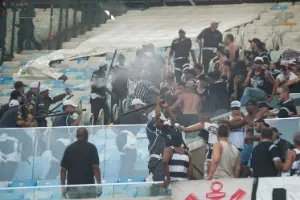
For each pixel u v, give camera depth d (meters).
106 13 80.06
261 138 41.38
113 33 76.69
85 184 42.75
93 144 44.19
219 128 41.09
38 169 46.56
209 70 61.19
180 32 61.31
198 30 74.62
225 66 53.66
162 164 44.09
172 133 42.59
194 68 54.53
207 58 61.22
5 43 74.62
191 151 44.00
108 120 54.72
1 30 72.62
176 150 41.91
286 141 42.19
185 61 61.06
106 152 46.03
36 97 51.66
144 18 79.88
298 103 50.88
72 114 52.59
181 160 41.75
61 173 43.81
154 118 45.22
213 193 40.34
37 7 81.25
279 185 39.91
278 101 50.88
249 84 51.91
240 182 40.19
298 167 40.84
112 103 55.94
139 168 45.78
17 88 52.38
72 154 43.59
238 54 58.78
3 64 71.44
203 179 41.28
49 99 53.06
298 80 51.88
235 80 51.97
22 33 74.06
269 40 68.69
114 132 46.16
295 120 43.97
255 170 40.91
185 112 48.84
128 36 75.62
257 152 40.91
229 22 74.81
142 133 45.97
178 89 52.09
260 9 78.06
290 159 40.72
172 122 45.22
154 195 41.59
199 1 83.62
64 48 75.25
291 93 51.16
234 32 72.06
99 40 75.00
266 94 51.31
